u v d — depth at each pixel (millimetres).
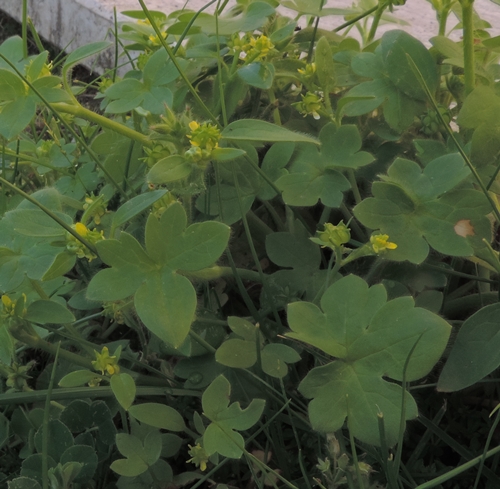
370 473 537
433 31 876
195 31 610
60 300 576
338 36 660
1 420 551
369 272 567
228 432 515
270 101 624
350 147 570
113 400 564
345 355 510
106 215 584
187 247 500
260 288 624
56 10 1039
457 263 602
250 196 586
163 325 494
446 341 499
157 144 548
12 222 521
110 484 546
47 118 698
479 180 535
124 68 880
